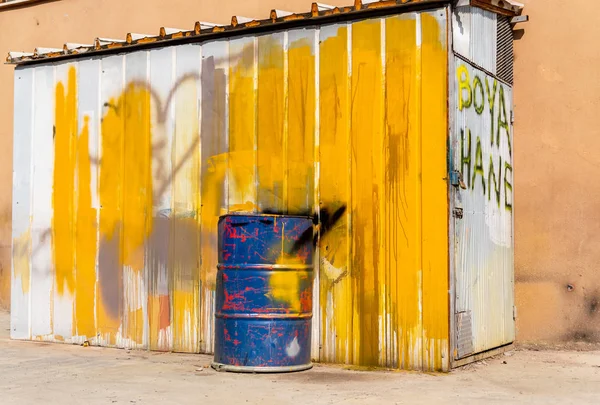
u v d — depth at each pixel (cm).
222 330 689
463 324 692
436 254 668
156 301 812
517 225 819
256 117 764
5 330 981
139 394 591
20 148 909
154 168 820
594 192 786
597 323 782
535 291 808
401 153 687
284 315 676
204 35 789
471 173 717
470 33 730
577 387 615
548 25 811
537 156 812
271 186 753
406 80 687
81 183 865
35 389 612
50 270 881
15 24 1198
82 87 869
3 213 1175
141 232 824
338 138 718
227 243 688
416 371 672
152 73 825
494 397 576
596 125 787
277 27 754
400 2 679
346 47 717
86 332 853
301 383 629
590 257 785
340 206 714
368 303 696
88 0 1132
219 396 582
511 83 822
